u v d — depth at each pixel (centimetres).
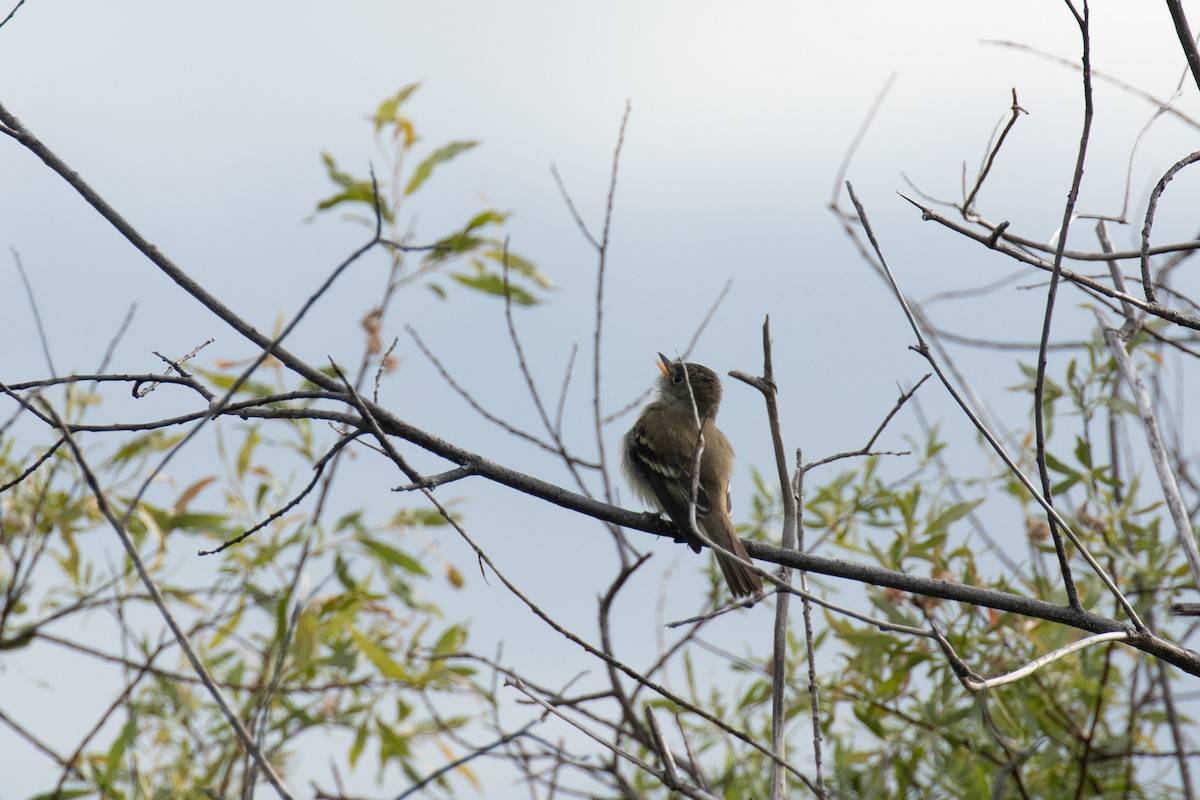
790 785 1146
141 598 1177
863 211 748
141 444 1217
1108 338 1009
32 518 1153
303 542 1230
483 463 857
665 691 694
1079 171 705
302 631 1097
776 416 944
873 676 1173
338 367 752
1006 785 1143
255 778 880
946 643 612
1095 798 1144
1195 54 755
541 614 696
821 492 1228
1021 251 762
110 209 805
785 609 859
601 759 956
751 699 1191
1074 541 739
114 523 547
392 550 1219
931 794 1159
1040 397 728
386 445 755
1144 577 1116
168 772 1123
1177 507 885
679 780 673
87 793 1098
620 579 984
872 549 1179
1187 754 1052
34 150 805
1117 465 1157
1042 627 1127
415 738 1182
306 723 1148
